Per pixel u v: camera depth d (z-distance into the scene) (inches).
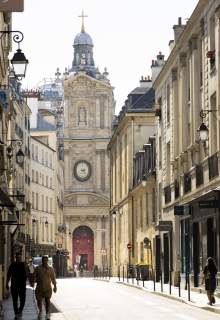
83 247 5300.2
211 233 1649.9
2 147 1541.6
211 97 1612.9
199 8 1702.8
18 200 2687.0
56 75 5556.1
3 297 1567.4
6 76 1780.3
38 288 1005.8
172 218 2117.4
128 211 3122.5
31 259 2881.4
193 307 1336.1
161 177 2337.6
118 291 1990.7
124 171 3326.8
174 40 2185.0
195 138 1788.9
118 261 3518.7
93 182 5334.6
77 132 5359.3
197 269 1803.6
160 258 2369.6
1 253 1478.8
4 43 1593.3
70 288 2209.6
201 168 1710.1
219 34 1524.4
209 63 1626.5
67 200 5300.2
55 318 1082.7
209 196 1544.0
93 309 1296.8
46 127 4407.0
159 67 3223.4
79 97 5398.6
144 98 3161.9
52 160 4325.8
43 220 4047.7
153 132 3129.9
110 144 4018.2
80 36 5634.8
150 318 1095.0
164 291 1818.4
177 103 2071.9
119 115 3609.7
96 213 5285.4
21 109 3169.3
